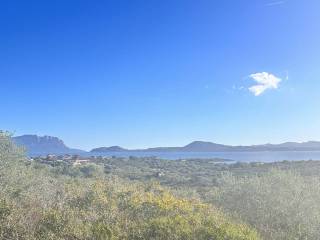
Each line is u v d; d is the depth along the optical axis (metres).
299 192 12.66
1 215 9.07
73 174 30.00
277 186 13.02
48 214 9.26
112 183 12.88
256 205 12.29
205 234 8.91
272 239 10.38
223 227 9.26
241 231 9.41
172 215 10.07
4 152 13.80
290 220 11.45
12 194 11.54
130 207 10.42
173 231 8.91
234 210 12.44
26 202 10.51
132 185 13.37
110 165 53.97
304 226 11.11
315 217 11.51
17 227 8.69
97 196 11.03
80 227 8.92
